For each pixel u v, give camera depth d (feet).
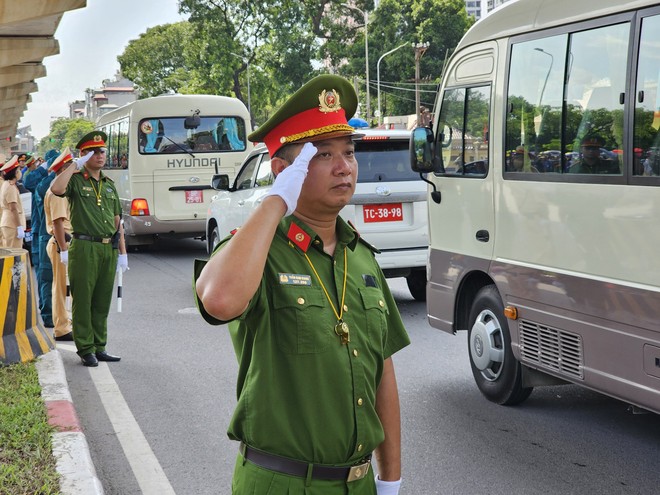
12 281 23.84
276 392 7.74
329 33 212.02
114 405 21.42
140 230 52.75
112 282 25.62
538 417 19.95
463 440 18.44
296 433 7.75
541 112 18.34
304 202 8.04
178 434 19.24
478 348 21.24
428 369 24.34
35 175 33.19
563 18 17.72
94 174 24.99
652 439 18.39
